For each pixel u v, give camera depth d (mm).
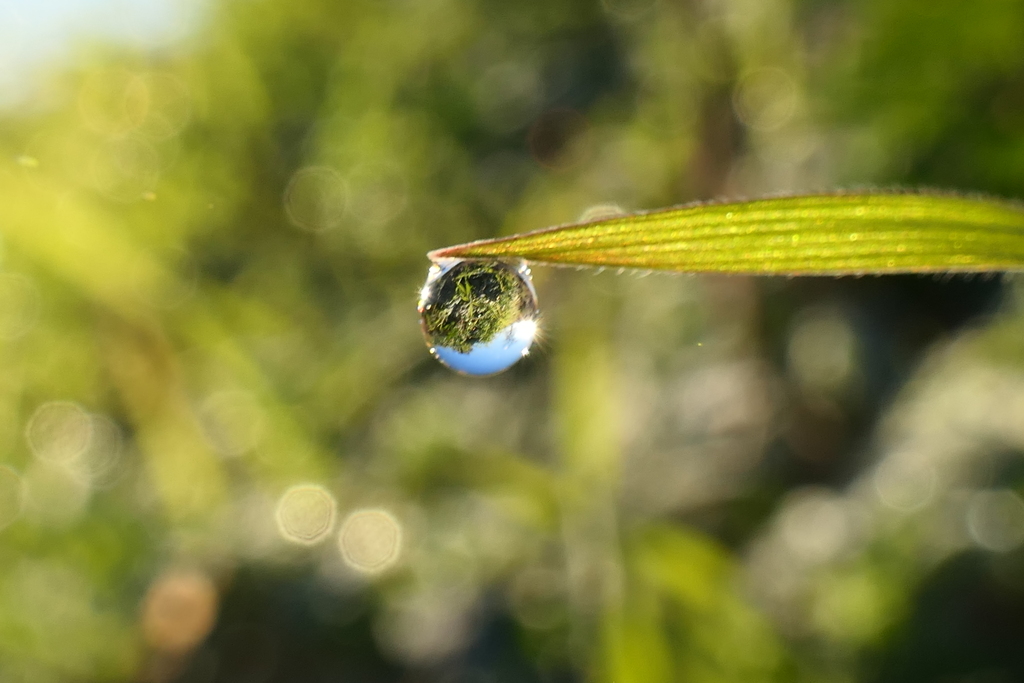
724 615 73
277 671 84
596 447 78
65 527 94
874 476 83
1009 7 82
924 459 81
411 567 89
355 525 93
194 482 98
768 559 80
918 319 98
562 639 77
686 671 72
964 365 88
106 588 89
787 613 76
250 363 100
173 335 102
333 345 108
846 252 47
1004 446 77
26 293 102
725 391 98
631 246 47
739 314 100
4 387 104
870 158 93
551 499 78
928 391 88
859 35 94
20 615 85
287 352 107
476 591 85
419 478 94
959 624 72
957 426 82
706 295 101
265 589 90
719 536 85
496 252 47
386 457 98
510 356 55
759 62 105
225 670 85
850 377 94
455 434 97
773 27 106
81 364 103
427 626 85
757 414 95
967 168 86
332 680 84
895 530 76
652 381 102
